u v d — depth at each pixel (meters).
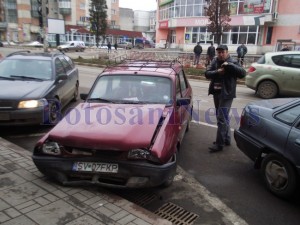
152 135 3.71
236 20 37.72
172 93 4.82
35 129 6.48
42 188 3.73
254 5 36.75
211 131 6.79
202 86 14.05
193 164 5.01
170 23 44.38
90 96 4.92
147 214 3.30
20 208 3.29
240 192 4.13
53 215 3.20
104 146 3.53
